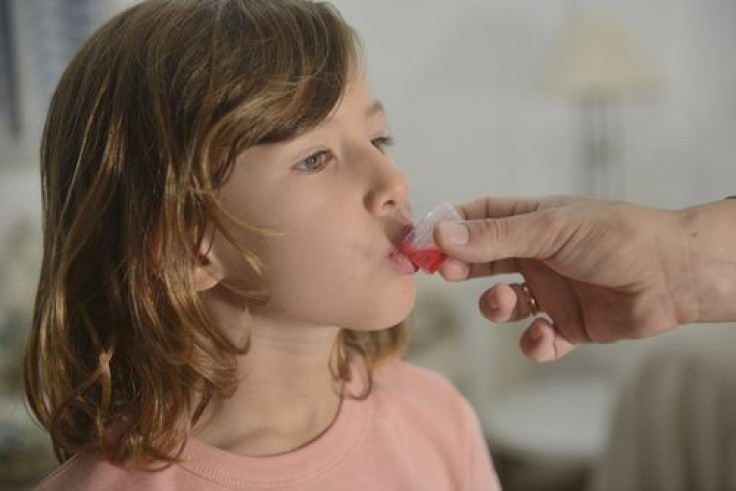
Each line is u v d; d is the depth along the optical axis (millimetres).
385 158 648
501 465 1848
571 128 2459
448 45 2484
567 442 1772
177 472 660
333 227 633
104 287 675
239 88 627
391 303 647
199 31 649
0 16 1562
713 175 2375
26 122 1604
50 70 1654
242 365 673
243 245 639
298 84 628
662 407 1452
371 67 2373
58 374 683
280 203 629
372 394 744
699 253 695
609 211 699
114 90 663
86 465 661
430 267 668
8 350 1339
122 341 675
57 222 692
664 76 2389
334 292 640
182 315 644
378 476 708
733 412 1429
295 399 688
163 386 660
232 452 667
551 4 2426
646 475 1457
